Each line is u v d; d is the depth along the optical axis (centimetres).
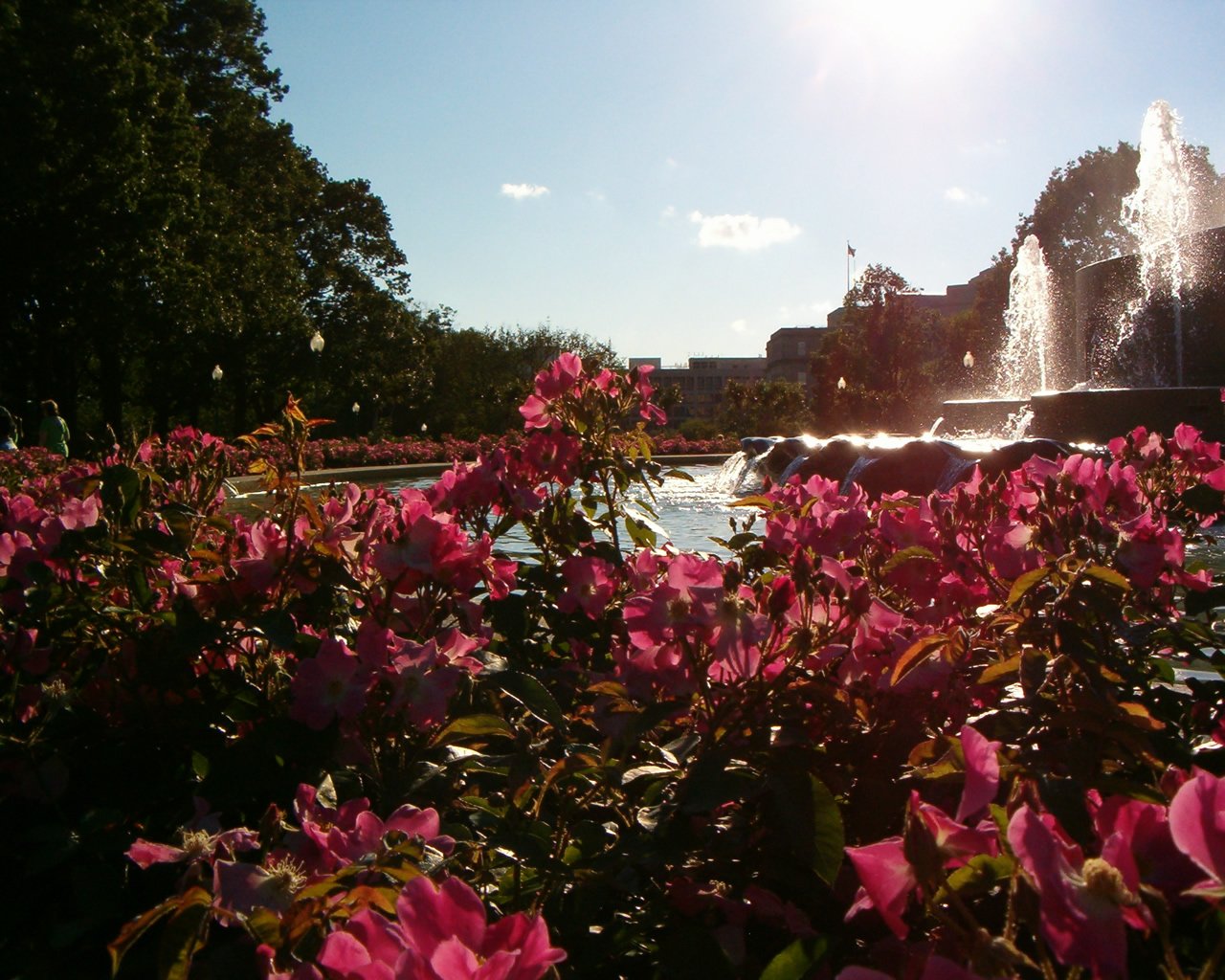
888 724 174
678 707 158
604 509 335
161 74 2773
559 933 140
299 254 4072
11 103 2283
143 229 2488
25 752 180
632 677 163
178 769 190
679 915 147
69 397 3006
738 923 143
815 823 133
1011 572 192
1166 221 1711
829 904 143
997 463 799
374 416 4400
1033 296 2714
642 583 229
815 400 4288
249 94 3516
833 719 173
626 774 152
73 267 2473
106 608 216
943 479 814
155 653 195
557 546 296
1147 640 213
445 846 143
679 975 132
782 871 145
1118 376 1616
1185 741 178
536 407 327
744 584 176
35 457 1105
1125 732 145
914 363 4069
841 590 164
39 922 172
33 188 2297
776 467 1257
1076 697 151
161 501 249
